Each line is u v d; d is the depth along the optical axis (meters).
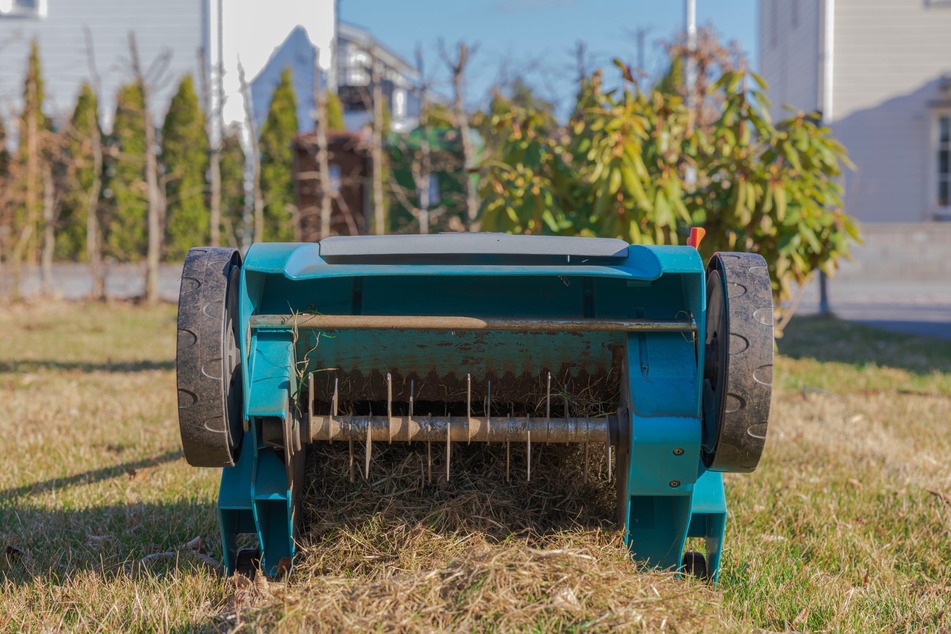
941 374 9.66
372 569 3.23
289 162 20.81
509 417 3.18
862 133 21.45
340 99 24.78
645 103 6.62
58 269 21.02
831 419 7.12
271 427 3.05
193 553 3.87
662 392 3.02
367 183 18.75
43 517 4.41
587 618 2.80
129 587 3.43
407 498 3.50
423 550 3.25
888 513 4.62
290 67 22.83
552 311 3.41
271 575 3.33
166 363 10.30
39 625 3.12
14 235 18.27
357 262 3.43
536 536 3.37
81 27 22.62
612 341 3.33
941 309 17.92
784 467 5.54
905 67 21.23
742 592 3.47
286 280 3.38
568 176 6.84
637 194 5.83
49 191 17.83
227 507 3.21
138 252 20.45
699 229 3.70
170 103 21.47
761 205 6.32
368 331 3.32
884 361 10.66
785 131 6.79
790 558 3.90
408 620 2.76
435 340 3.35
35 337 12.45
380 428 3.11
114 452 5.91
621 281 3.41
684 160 6.75
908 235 20.62
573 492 3.58
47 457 5.69
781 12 24.19
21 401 7.58
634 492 3.12
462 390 3.44
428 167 16.95
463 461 3.64
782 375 9.48
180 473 5.30
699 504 3.29
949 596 3.56
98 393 8.13
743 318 2.96
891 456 5.81
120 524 4.33
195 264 3.03
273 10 22.97
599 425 3.10
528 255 3.39
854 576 3.77
